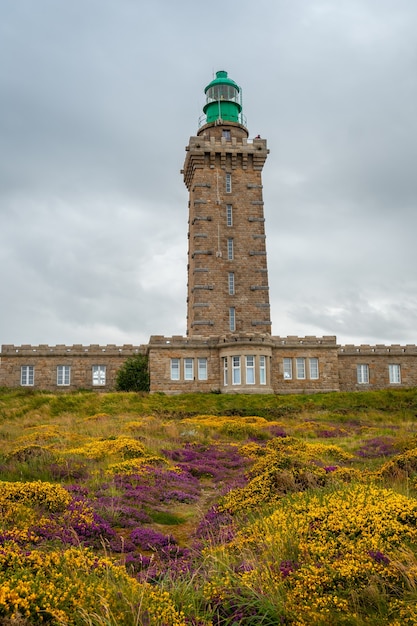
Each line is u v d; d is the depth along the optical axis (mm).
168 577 9492
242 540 10852
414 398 52344
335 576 8398
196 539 13266
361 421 42531
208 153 65375
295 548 9727
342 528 10000
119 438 27500
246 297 62938
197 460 25781
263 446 29328
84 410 47250
